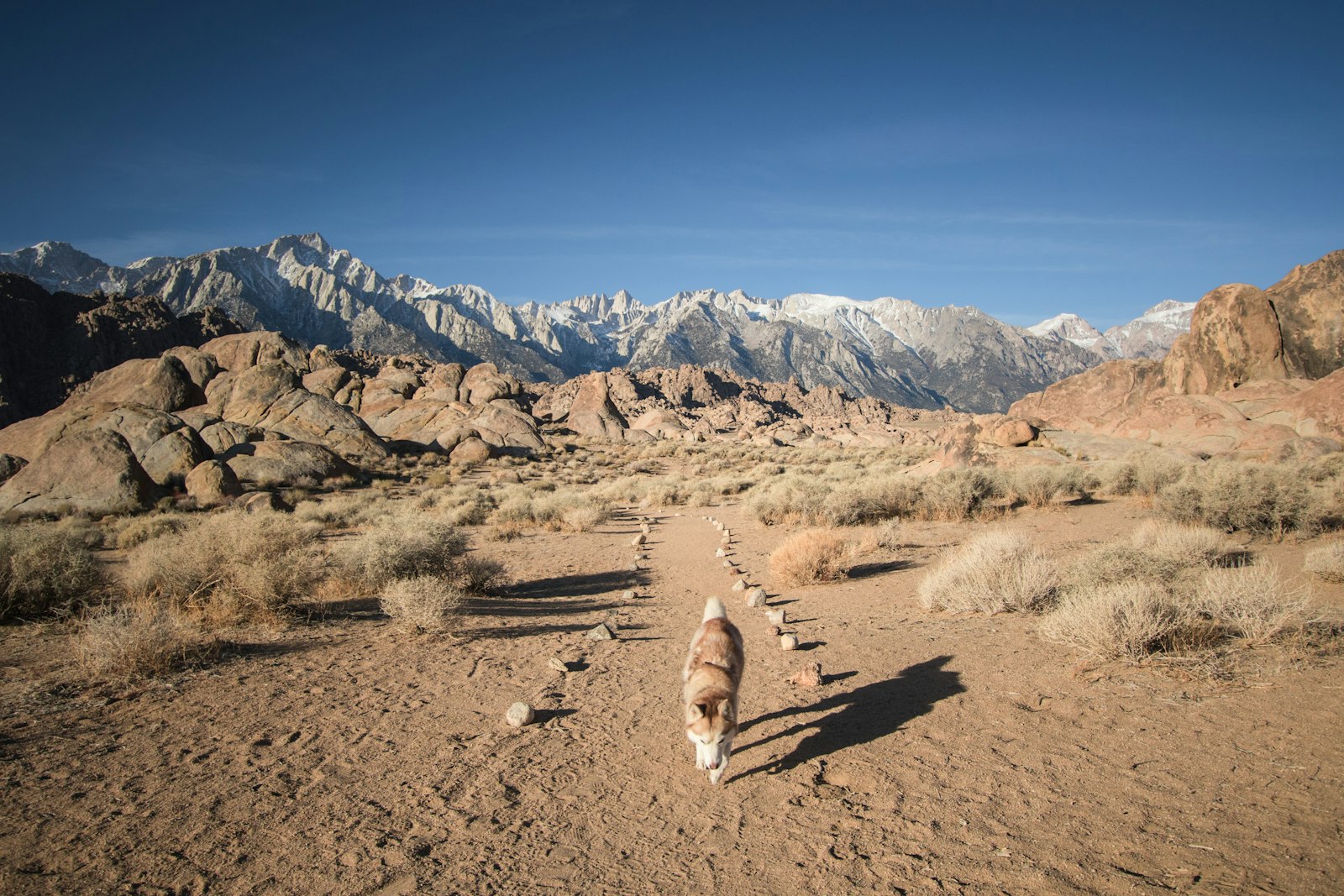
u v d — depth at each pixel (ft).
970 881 11.84
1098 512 61.46
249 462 118.83
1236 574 26.02
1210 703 18.33
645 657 27.55
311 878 12.59
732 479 124.16
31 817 14.58
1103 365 136.36
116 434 93.71
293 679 24.40
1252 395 100.94
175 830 14.20
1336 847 11.85
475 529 81.92
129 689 22.75
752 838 13.75
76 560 35.42
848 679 23.32
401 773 17.03
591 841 13.84
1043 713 18.84
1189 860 11.93
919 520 66.64
